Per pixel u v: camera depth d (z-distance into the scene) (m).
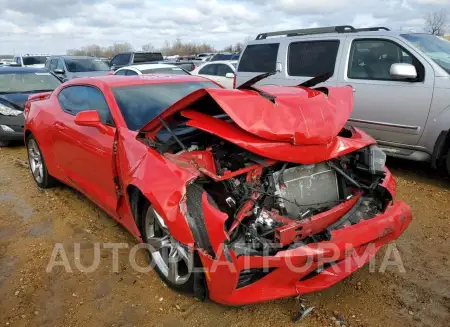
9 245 3.65
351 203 2.91
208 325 2.58
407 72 4.91
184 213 2.42
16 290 2.98
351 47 5.78
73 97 4.26
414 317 2.64
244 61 7.30
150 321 2.63
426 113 4.87
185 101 2.77
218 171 2.66
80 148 3.81
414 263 3.27
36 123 4.71
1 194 4.96
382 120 5.33
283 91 3.12
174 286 2.86
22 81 8.38
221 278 2.32
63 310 2.76
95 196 3.76
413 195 4.70
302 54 6.38
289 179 2.86
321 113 2.85
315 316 2.64
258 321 2.60
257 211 2.59
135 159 2.94
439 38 5.66
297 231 2.49
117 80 3.95
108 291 2.95
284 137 2.64
